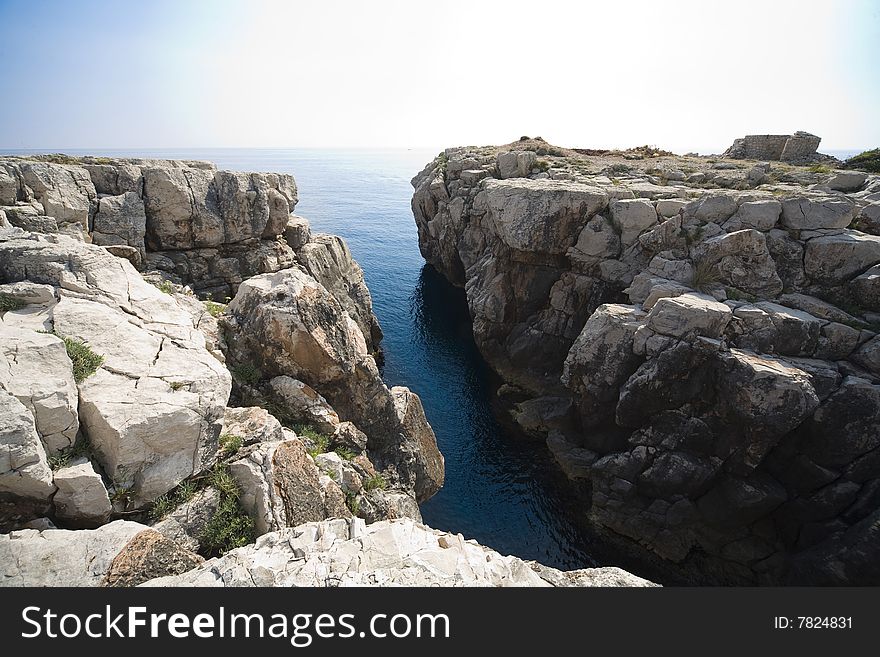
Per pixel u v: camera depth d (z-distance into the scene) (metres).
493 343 41.09
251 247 30.80
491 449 30.34
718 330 23.16
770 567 21.83
